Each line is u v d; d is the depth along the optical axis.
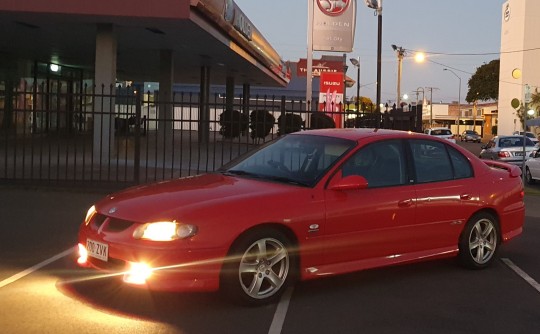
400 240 5.96
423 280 6.27
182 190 5.38
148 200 5.14
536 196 14.96
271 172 5.98
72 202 10.16
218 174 6.15
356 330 4.74
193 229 4.78
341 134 6.31
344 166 5.73
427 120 111.12
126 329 4.56
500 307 5.45
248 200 5.10
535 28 71.38
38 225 8.38
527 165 19.36
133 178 12.33
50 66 26.20
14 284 5.67
